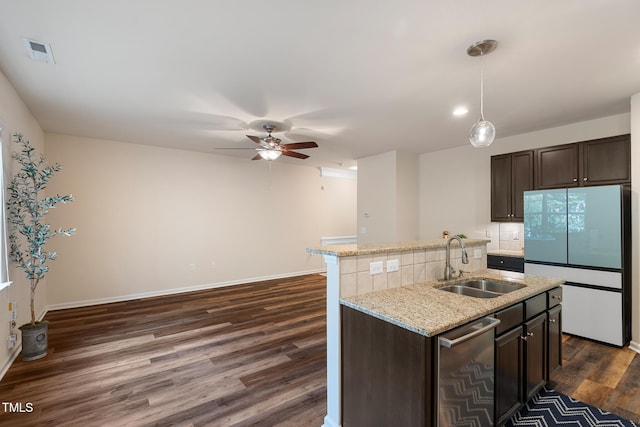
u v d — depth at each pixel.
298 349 3.08
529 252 3.61
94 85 2.72
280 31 1.93
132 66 2.38
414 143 4.85
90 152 4.57
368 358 1.67
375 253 2.01
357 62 2.31
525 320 2.01
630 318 3.09
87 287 4.55
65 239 4.41
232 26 1.89
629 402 2.18
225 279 5.82
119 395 2.27
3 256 2.60
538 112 3.42
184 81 2.63
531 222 3.59
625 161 3.17
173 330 3.57
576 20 1.81
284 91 2.83
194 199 5.48
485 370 1.68
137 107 3.25
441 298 1.86
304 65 2.36
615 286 2.98
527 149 4.25
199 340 3.29
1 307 2.54
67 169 4.41
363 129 4.05
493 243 4.66
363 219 5.99
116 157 4.77
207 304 4.62
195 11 1.74
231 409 2.12
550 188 3.75
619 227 2.96
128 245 4.87
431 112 3.40
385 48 2.12
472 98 3.01
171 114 3.46
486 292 2.21
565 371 2.59
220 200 5.77
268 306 4.53
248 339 3.32
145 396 2.26
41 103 3.15
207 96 2.95
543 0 1.64
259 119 3.63
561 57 2.25
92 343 3.19
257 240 6.23
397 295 1.92
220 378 2.52
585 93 2.90
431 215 5.50
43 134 4.13
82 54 2.21
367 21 1.83
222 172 5.79
